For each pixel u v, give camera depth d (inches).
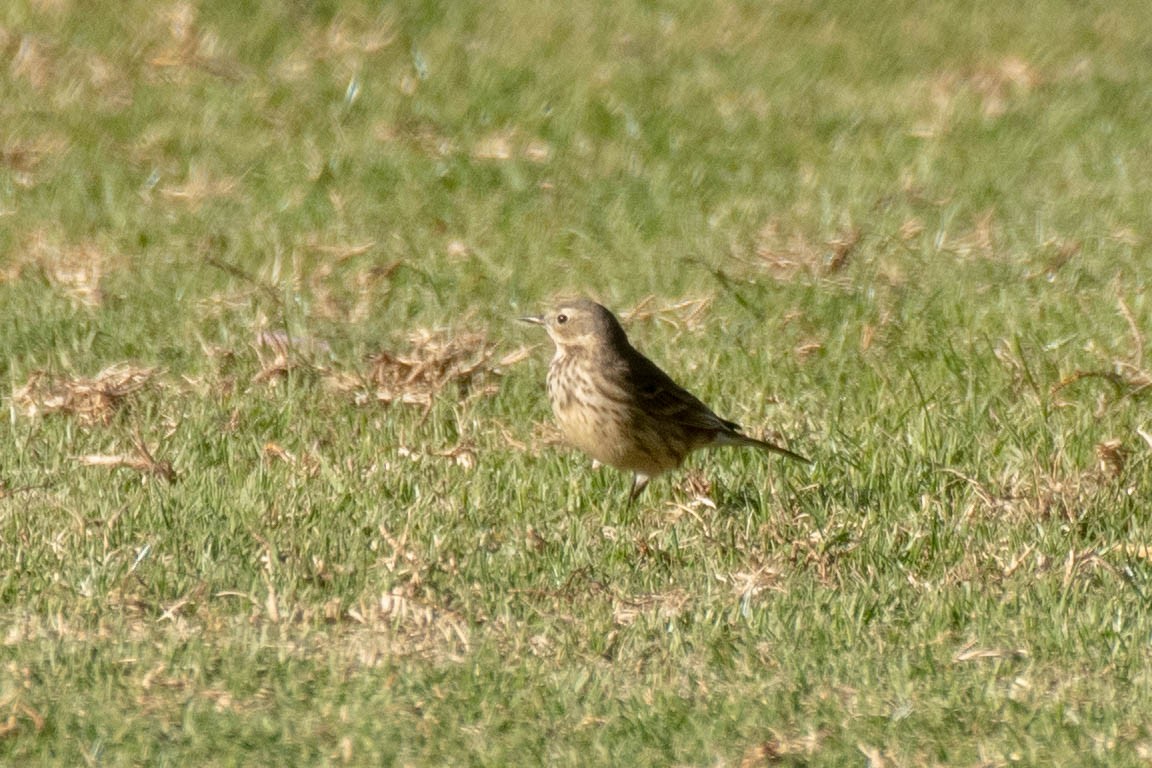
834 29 1062.4
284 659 366.3
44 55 933.8
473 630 386.0
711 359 584.1
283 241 717.9
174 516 439.5
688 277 680.4
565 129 876.6
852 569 417.4
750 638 380.2
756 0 1101.7
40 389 542.3
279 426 518.9
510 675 359.9
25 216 743.7
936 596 398.3
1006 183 810.2
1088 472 475.5
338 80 933.2
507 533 442.3
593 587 405.4
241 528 433.7
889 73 989.2
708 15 1072.2
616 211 767.7
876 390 549.0
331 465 484.1
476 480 473.7
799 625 386.3
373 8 1031.6
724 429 478.9
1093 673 363.9
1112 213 762.8
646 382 468.4
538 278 681.6
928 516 446.9
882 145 869.8
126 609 390.0
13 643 373.1
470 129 875.4
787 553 425.1
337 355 587.2
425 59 967.6
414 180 804.6
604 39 1019.9
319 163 812.0
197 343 597.3
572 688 354.3
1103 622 385.4
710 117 904.9
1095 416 516.7
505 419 531.8
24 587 400.5
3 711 339.9
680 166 833.5
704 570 418.6
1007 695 354.3
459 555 424.5
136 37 963.3
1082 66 1003.9
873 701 349.7
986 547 430.9
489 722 339.9
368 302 645.3
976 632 383.9
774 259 691.4
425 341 591.2
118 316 619.8
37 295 645.3
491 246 722.8
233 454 493.0
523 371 575.2
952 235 735.1
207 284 663.1
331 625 386.3
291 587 398.6
